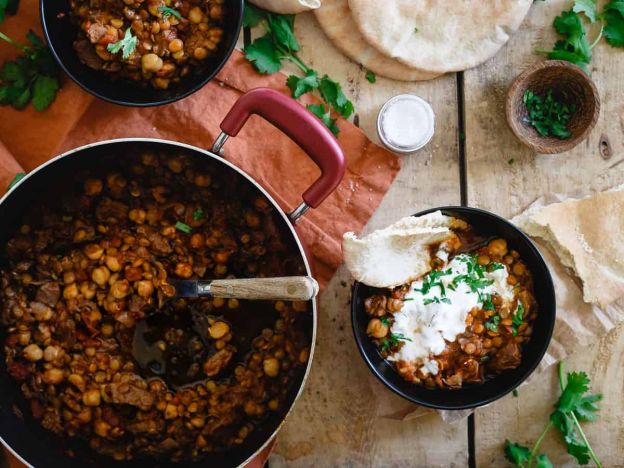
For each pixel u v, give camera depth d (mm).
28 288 701
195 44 699
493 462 758
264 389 712
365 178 750
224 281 618
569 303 750
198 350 721
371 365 689
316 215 749
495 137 762
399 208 756
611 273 737
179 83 711
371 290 708
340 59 753
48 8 662
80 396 700
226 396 712
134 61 688
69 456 700
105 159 685
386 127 739
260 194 669
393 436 754
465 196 761
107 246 711
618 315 745
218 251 719
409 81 757
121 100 684
